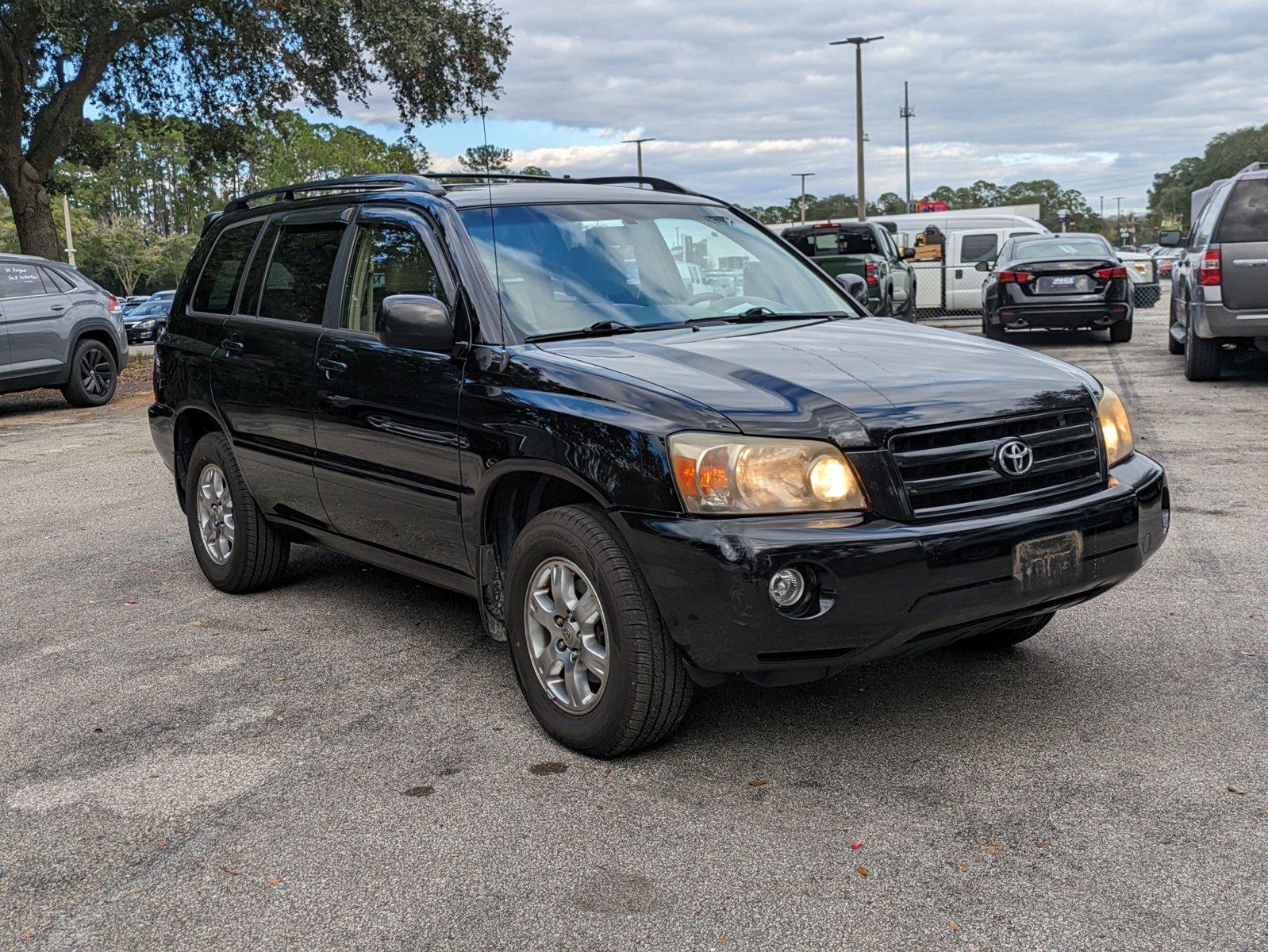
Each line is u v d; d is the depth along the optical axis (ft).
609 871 9.75
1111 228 495.82
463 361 13.29
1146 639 14.83
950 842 9.94
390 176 15.90
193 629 17.28
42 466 33.91
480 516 13.05
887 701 13.16
